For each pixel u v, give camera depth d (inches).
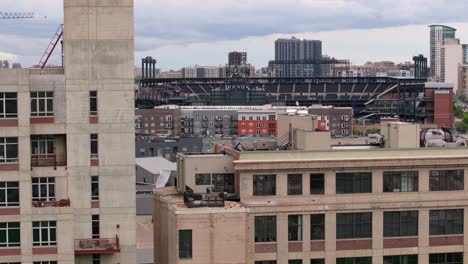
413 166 4084.6
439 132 5610.2
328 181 4020.7
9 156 3526.1
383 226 4074.8
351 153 4094.5
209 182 4195.4
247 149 4562.0
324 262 4015.8
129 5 3612.2
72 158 3619.6
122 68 3622.0
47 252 3538.4
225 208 3828.7
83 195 3641.7
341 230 4035.4
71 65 3592.5
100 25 3604.8
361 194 4050.2
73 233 3582.7
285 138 4840.1
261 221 3946.9
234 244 3811.5
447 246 4143.7
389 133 4613.7
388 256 4082.2
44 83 3577.8
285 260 3966.5
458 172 4151.1
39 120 3587.6
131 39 3619.6
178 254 3779.5
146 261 5167.3
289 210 3951.8
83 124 3614.7
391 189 4089.6
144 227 6003.9
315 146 4338.1
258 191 3986.2
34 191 3609.7
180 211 3777.1
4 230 3518.7
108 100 3624.5
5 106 3506.4
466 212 4158.5
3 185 3518.7
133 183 3668.8
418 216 4106.8
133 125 3651.6
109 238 3663.9
